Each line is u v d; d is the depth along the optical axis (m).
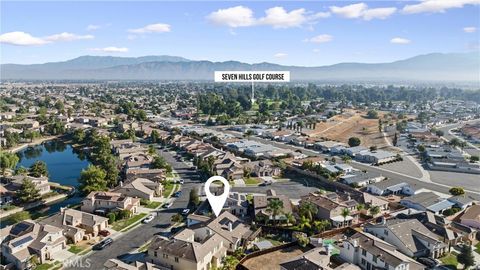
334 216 97.81
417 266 71.38
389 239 83.44
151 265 71.12
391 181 131.00
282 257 80.19
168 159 170.12
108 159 148.75
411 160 171.50
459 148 196.12
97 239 89.00
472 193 124.50
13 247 77.00
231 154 168.38
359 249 75.44
